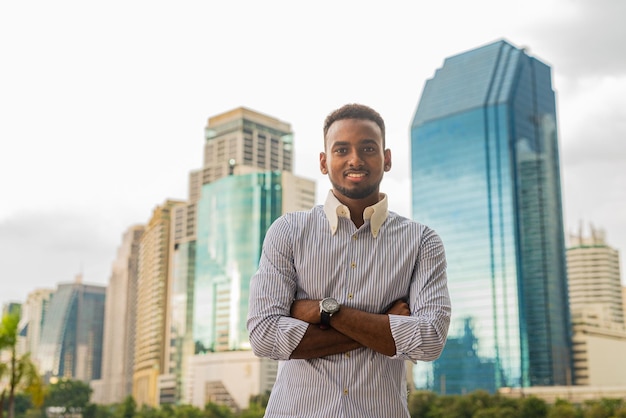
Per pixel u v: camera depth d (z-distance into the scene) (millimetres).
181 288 110125
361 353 1856
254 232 103312
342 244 1948
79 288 134375
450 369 111875
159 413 99125
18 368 28453
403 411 1875
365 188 1969
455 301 116188
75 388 96812
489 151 116875
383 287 1927
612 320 121750
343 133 1987
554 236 114062
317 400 1828
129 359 120062
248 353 97688
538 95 121812
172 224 115875
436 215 121500
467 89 122812
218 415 94812
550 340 107312
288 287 1938
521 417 81000
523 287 110312
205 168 117125
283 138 120375
